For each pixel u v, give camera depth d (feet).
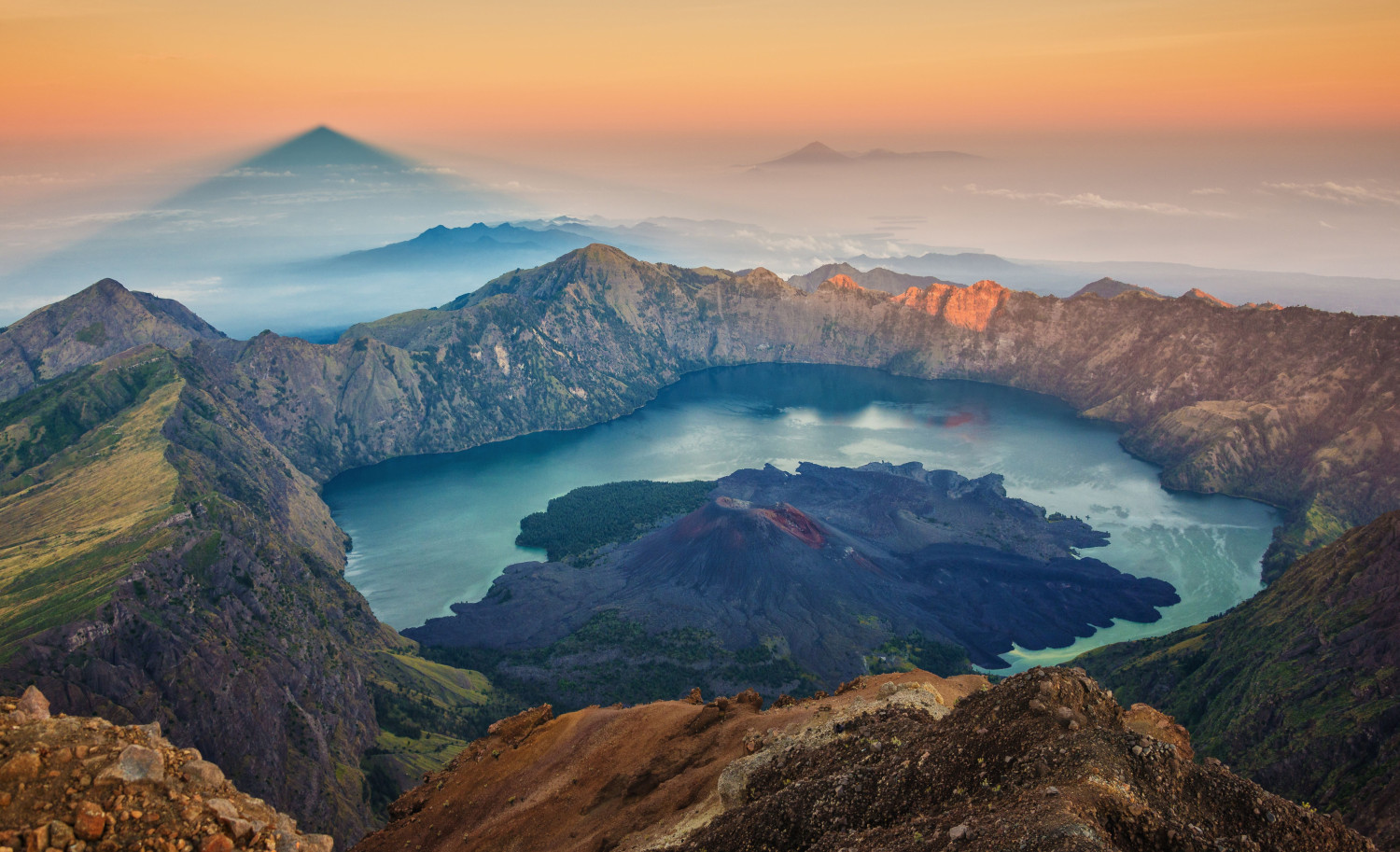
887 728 121.39
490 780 207.62
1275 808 84.79
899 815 97.25
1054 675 104.99
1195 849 78.28
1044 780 87.97
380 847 196.34
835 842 94.02
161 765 75.77
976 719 104.01
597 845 148.36
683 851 111.45
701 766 166.50
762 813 107.24
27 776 70.85
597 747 199.31
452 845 182.70
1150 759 88.48
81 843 67.97
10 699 79.36
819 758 120.26
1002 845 76.48
